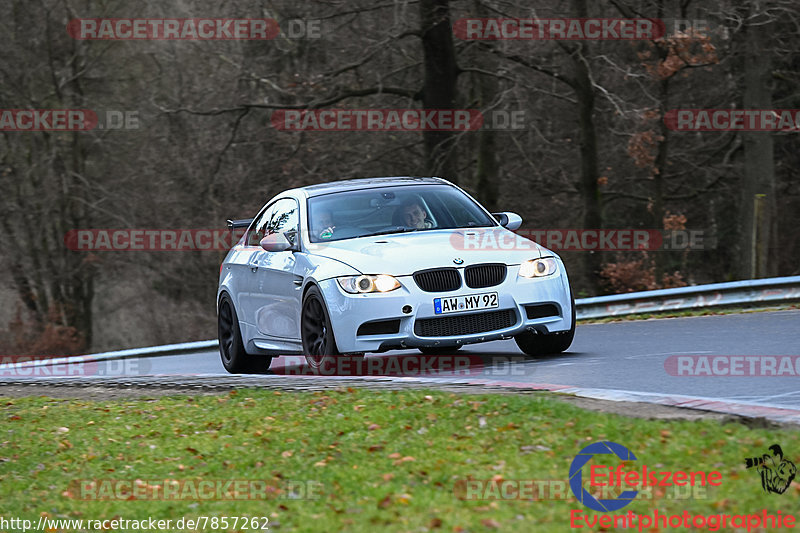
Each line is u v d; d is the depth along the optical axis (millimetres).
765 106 93000
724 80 108125
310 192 42562
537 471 20531
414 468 21719
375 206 40938
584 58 92250
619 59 100750
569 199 116062
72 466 26344
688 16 99000
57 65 130750
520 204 115688
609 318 60250
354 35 103562
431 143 96375
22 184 136250
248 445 26000
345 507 19672
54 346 137875
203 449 26281
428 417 26312
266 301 42031
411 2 92438
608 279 104688
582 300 61094
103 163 133875
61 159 134250
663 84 101125
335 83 99438
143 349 75062
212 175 107438
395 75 106375
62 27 129625
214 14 112750
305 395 31562
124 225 132125
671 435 22141
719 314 53969
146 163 130750
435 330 36406
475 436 23875
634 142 99812
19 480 25578
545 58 103438
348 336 36281
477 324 36844
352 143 109750
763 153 93375
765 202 81438
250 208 118312
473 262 36969
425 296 36219
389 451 23531
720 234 120562
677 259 121938
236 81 115438
